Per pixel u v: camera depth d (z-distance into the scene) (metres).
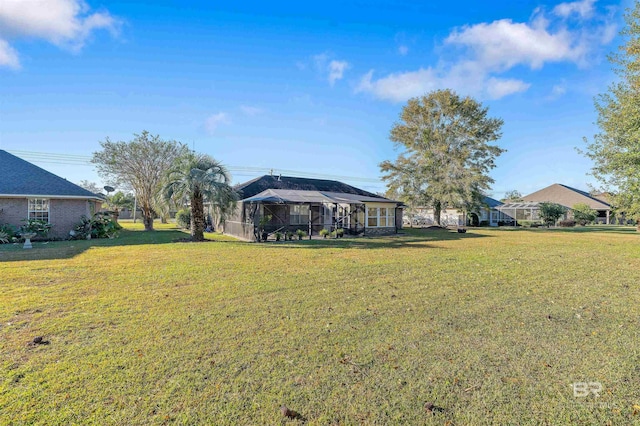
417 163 30.91
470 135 30.58
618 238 20.14
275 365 3.32
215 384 2.95
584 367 3.38
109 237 17.94
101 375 3.07
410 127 32.25
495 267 9.32
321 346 3.80
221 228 23.03
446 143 30.83
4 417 2.43
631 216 16.94
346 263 9.69
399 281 7.35
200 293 6.11
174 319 4.65
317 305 5.44
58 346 3.70
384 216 23.11
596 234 23.86
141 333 4.11
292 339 3.99
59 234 17.08
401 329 4.39
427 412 2.62
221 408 2.61
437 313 5.09
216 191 15.67
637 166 13.71
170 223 35.31
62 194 17.03
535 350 3.78
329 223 23.23
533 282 7.41
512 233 24.98
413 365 3.37
